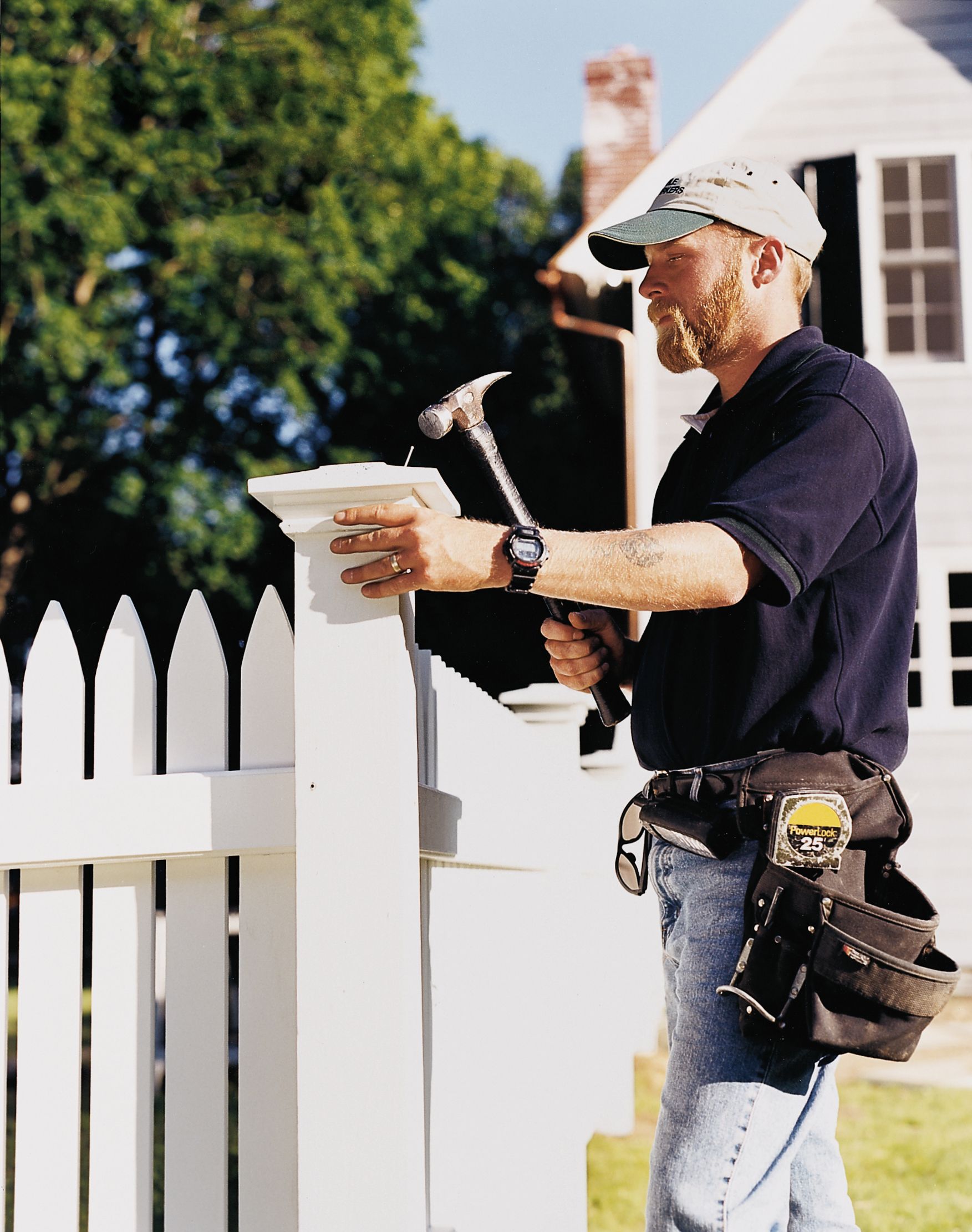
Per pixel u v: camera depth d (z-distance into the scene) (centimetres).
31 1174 352
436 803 388
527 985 572
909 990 317
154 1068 353
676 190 385
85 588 2938
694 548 314
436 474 321
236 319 2953
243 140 2898
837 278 1858
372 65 3038
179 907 354
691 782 354
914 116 1848
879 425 340
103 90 2706
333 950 325
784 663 341
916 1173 852
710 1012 340
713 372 395
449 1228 399
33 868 359
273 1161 345
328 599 334
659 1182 338
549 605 425
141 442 2997
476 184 3369
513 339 3672
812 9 1858
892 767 348
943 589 1781
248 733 358
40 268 2702
